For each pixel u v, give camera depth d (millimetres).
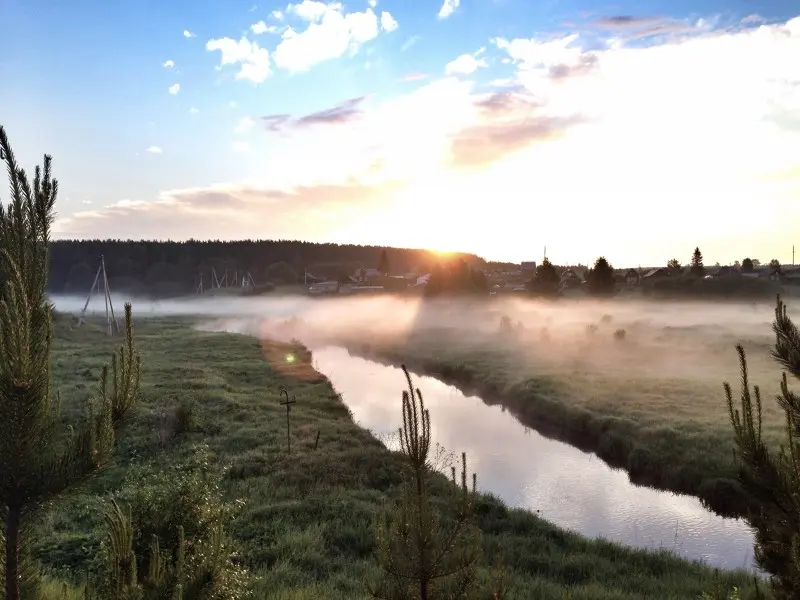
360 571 10148
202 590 4707
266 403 25750
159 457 16484
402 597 5410
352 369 45594
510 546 12375
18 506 3580
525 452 23016
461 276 90062
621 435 22516
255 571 10102
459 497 5934
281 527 12367
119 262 151375
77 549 9742
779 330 5109
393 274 171500
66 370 30422
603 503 17422
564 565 11469
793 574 4734
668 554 12664
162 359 40406
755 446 5109
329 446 19188
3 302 3473
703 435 20734
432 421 28578
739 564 13188
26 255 3617
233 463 16750
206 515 7719
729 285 72938
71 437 3820
